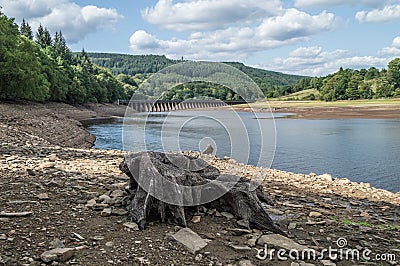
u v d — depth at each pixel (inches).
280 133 1311.5
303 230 234.5
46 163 410.9
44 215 231.0
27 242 189.2
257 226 231.6
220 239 209.5
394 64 4544.8
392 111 2513.5
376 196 373.7
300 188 387.5
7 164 406.6
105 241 196.5
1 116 1097.4
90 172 384.2
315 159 776.3
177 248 193.5
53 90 2783.0
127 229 214.5
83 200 268.1
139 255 182.7
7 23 2101.4
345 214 287.4
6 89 1881.2
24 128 1004.6
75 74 3617.1
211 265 176.9
